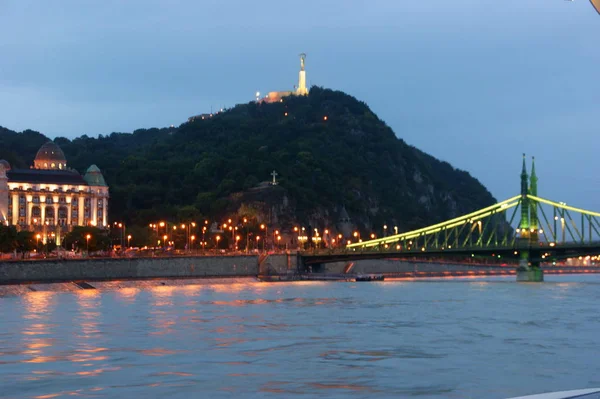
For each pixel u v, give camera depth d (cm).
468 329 17425
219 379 11962
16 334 16275
